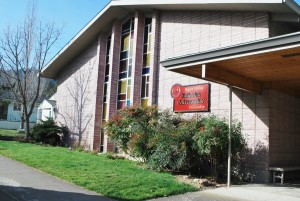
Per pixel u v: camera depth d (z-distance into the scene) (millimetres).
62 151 15758
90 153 16266
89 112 19750
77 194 7492
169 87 14367
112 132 13906
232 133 10312
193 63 9180
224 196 8133
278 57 8148
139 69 16188
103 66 19094
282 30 11844
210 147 9898
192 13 13977
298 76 10172
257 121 11070
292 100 12352
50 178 9141
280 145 11352
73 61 22750
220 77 9484
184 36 14188
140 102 15969
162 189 8250
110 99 17438
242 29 11883
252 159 10992
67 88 23172
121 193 7684
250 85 10602
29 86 26906
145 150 11852
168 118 12070
